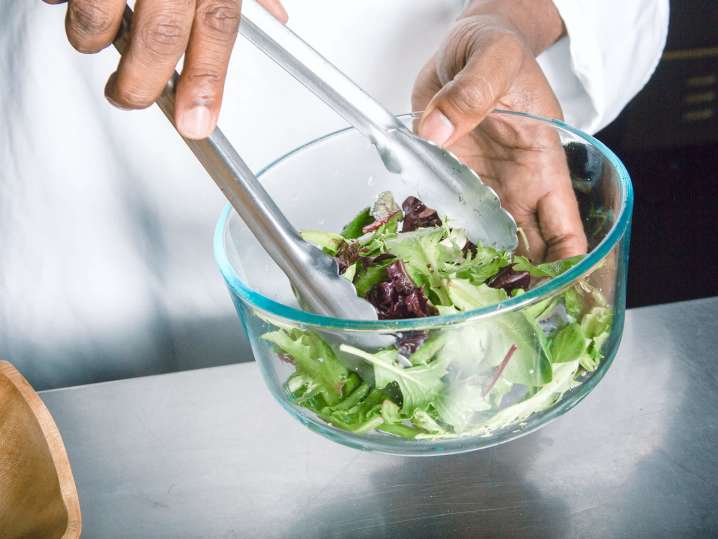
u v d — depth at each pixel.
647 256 1.67
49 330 1.04
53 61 0.89
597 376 0.57
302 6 0.91
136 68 0.44
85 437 0.71
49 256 0.99
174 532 0.61
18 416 0.61
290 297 0.63
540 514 0.58
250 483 0.64
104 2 0.44
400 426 0.53
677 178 1.77
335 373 0.52
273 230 0.50
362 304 0.51
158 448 0.69
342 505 0.62
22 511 0.59
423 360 0.49
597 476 0.60
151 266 1.01
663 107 1.71
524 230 0.65
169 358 1.07
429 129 0.61
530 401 0.52
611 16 0.94
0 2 0.89
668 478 0.59
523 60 0.68
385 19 0.93
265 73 0.92
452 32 0.73
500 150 0.65
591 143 0.59
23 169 0.95
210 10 0.44
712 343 0.71
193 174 0.95
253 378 0.75
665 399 0.66
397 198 0.69
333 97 0.58
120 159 0.94
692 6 1.58
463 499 0.60
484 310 0.47
